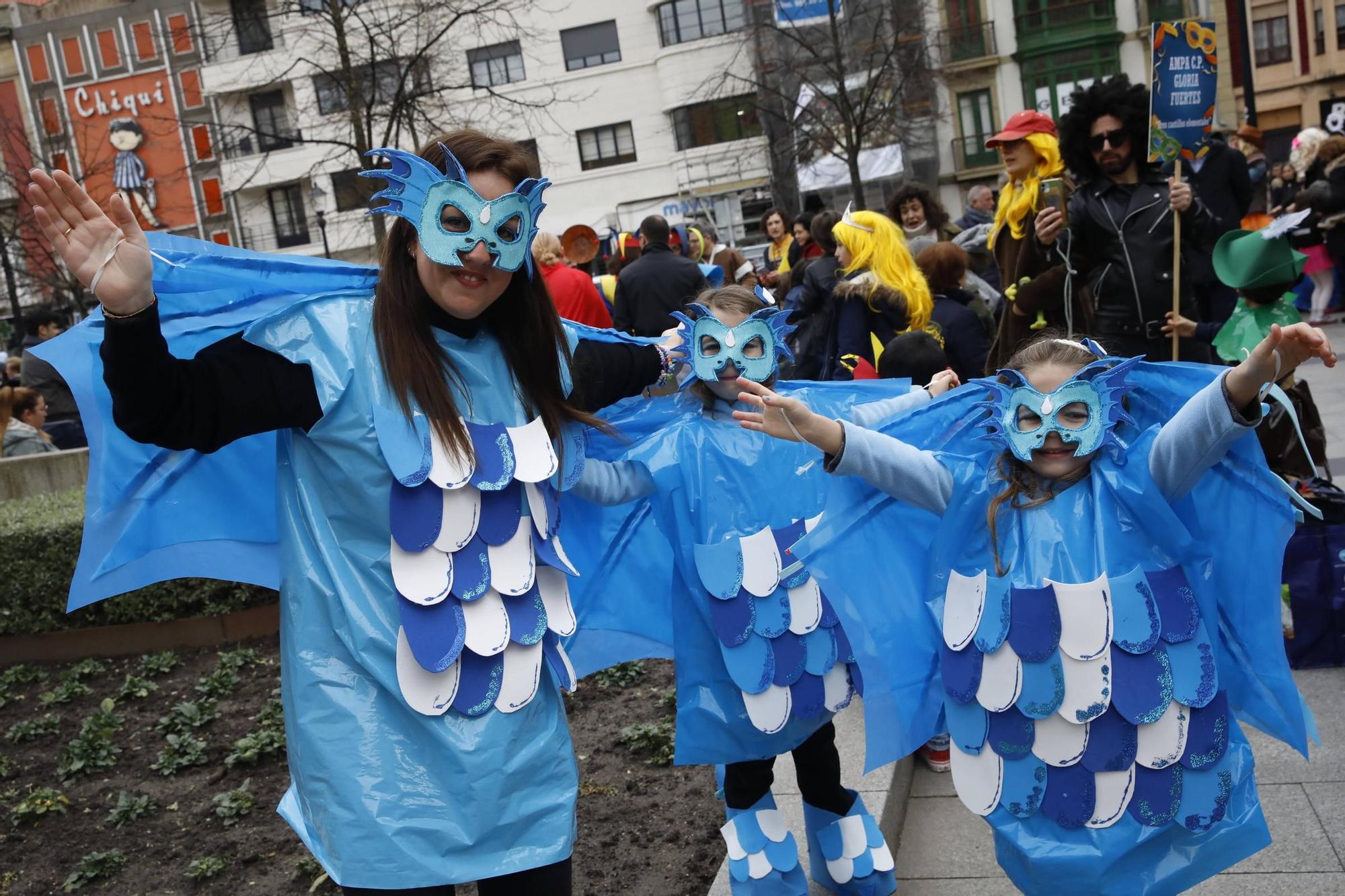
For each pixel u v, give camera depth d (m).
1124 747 2.54
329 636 2.39
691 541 3.21
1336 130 20.95
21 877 4.32
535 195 2.43
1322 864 3.30
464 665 2.37
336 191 34.66
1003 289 6.41
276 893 4.01
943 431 2.93
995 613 2.64
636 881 3.81
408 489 2.38
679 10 34.00
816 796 3.34
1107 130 5.08
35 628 6.89
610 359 3.04
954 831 3.82
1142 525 2.64
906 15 25.73
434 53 18.27
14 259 26.55
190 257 2.63
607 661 3.43
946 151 35.31
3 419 10.52
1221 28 34.94
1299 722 2.72
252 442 2.82
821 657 3.14
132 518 2.80
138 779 5.11
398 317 2.41
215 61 32.56
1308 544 4.59
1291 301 5.13
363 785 2.30
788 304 7.85
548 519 2.56
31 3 39.44
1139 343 5.21
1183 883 2.55
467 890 3.96
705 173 34.22
